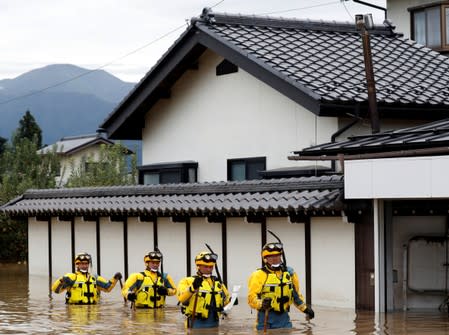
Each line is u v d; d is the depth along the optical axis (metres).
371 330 13.39
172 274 20.61
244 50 21.17
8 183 32.06
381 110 19.47
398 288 16.20
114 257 22.56
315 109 19.14
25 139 34.19
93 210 21.92
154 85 24.28
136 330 13.70
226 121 23.08
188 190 20.11
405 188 14.66
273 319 13.17
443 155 14.38
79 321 14.93
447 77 22.05
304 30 23.61
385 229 15.96
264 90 21.89
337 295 16.53
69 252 24.39
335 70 20.98
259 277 12.91
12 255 32.06
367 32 18.78
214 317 13.75
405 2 30.11
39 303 18.00
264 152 21.91
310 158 16.73
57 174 34.44
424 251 16.17
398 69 22.02
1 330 13.97
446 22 28.84
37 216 25.41
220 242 19.20
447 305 15.87
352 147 16.31
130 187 22.12
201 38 22.61
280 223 17.78
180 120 24.67
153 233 21.20
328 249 16.72
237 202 17.97
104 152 32.81
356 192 15.45
